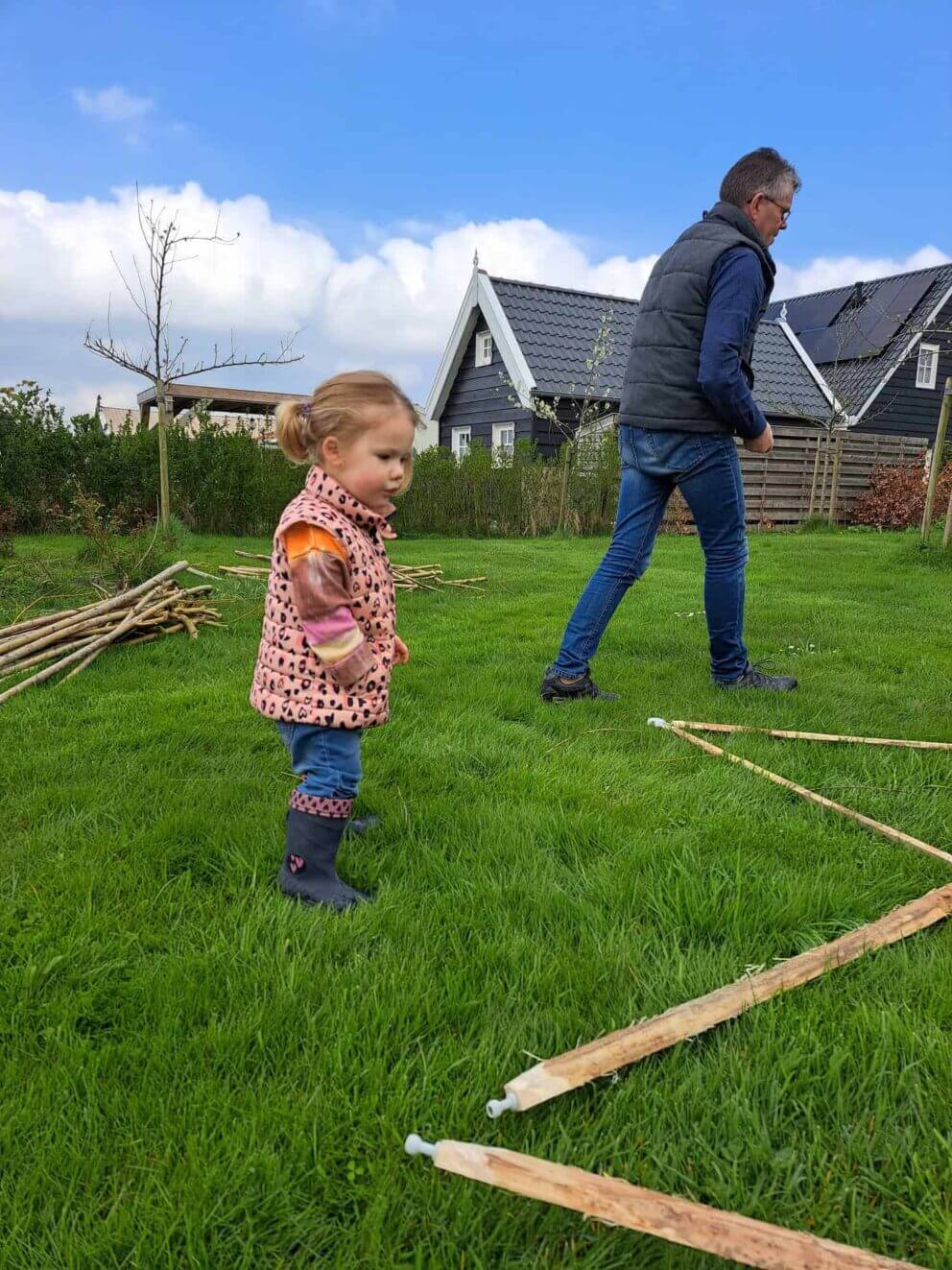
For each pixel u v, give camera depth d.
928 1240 1.25
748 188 3.80
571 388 17.36
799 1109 1.49
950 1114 1.46
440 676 4.36
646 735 3.45
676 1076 1.55
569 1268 1.21
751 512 16.70
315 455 2.04
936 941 1.96
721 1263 1.20
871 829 2.62
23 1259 1.21
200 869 2.29
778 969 1.79
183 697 3.88
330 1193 1.31
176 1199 1.29
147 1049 1.60
